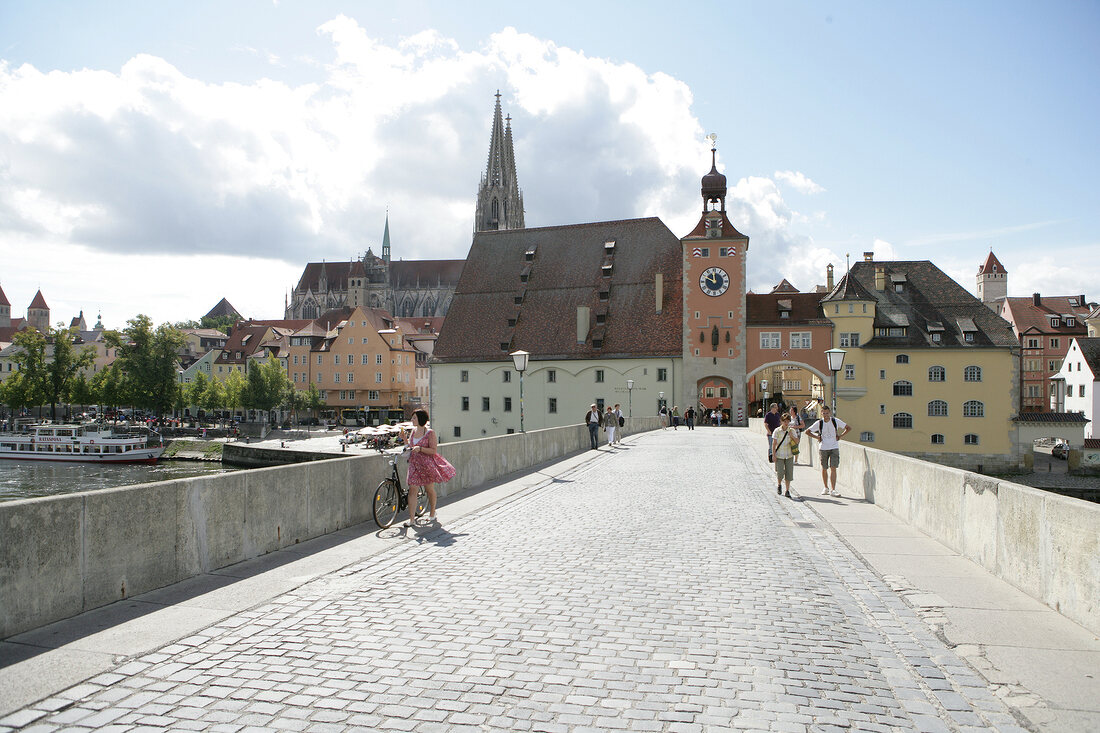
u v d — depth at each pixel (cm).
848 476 2155
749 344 7606
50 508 829
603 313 8312
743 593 971
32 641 765
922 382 7381
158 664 702
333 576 1050
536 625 823
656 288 8062
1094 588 813
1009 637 800
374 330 12975
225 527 1107
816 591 986
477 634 792
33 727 571
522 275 8894
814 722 591
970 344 7331
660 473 2553
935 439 7369
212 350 15325
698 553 1224
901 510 1606
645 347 7931
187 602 912
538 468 2727
